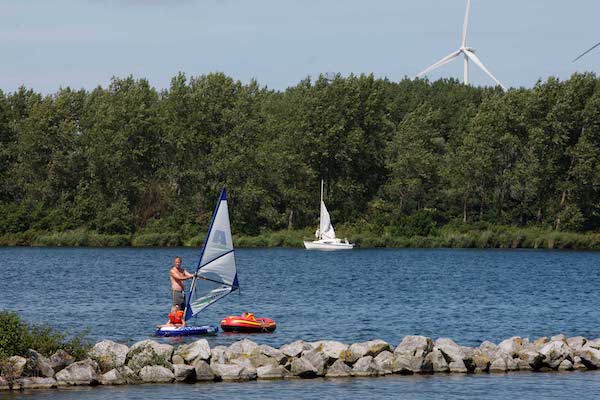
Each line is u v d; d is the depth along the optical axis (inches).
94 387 3415.4
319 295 7411.4
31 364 3427.7
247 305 6510.8
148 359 3624.5
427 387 3548.2
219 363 3720.5
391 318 5807.1
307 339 4768.7
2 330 3521.2
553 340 4254.4
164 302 6565.0
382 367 3799.2
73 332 4909.0
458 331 5260.8
